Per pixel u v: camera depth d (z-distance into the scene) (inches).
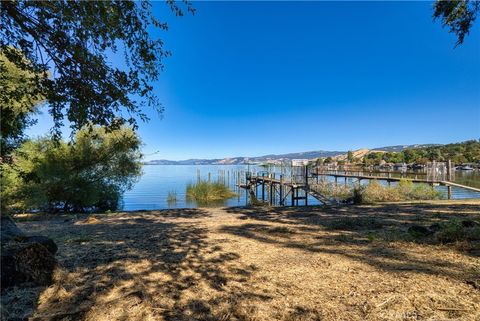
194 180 2144.4
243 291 121.4
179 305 108.0
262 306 107.0
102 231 267.1
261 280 134.1
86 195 554.3
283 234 241.4
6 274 113.8
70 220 351.9
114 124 159.5
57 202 555.5
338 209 409.4
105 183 608.1
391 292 115.3
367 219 294.4
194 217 362.9
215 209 451.8
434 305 102.7
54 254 162.1
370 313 99.4
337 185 966.4
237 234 244.1
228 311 103.1
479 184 953.5
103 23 127.6
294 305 107.6
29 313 96.6
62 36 127.0
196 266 156.0
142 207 863.1
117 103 152.3
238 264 159.0
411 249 178.2
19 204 447.8
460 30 267.3
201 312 102.4
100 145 573.6
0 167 175.3
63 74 140.5
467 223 221.0
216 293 119.6
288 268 150.5
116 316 96.1
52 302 106.4
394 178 865.5
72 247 201.2
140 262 163.5
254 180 1358.3
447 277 128.2
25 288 115.2
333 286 124.6
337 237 222.5
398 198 653.3
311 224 287.0
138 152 613.3
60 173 510.3
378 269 143.8
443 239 192.2
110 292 118.3
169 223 313.9
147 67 149.7
